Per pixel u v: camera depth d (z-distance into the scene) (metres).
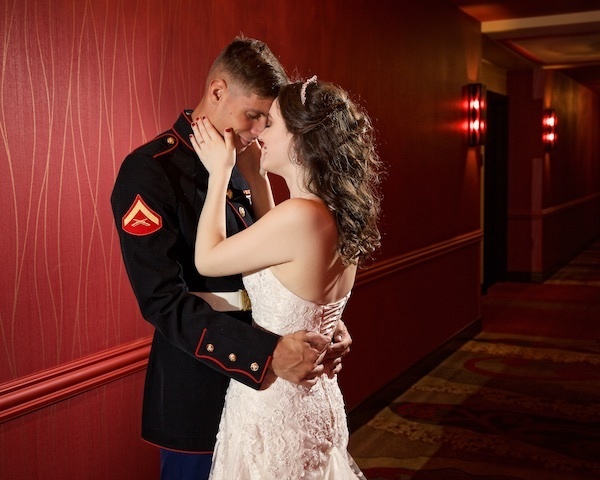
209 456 2.24
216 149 2.05
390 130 5.16
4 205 2.36
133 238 2.03
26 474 2.49
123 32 2.79
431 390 5.62
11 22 2.36
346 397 4.66
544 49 8.91
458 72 6.64
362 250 2.04
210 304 2.18
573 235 13.52
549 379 5.91
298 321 2.04
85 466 2.73
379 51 4.96
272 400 2.06
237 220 2.29
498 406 5.22
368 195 2.06
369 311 4.96
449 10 6.36
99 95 2.70
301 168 2.04
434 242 6.13
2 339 2.38
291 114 2.00
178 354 2.21
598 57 9.54
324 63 4.24
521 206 10.76
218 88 2.16
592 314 8.46
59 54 2.53
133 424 2.94
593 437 4.59
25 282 2.45
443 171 6.31
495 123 10.36
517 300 9.41
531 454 4.32
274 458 2.04
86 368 2.67
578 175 14.02
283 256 1.97
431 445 4.47
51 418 2.58
